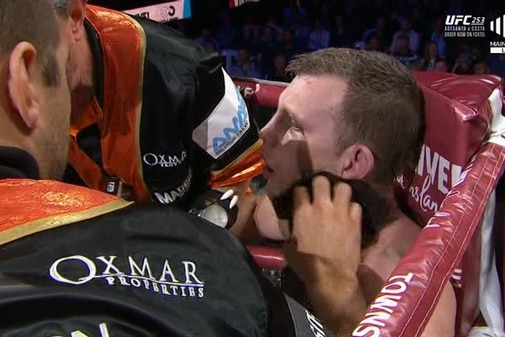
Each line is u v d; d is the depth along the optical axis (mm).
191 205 1413
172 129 1268
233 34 4883
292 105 1148
